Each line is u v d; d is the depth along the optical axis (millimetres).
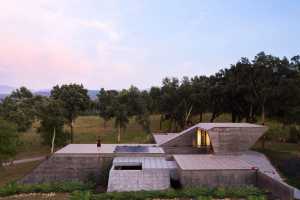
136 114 53438
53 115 43031
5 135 30031
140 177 23812
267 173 24062
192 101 53500
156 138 38938
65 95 48031
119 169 26953
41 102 49312
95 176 27750
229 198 20172
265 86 39719
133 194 20500
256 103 41281
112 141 53375
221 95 47312
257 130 29656
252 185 22750
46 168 27578
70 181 25938
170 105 56469
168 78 58281
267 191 21172
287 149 39344
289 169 27828
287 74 40562
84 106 49781
